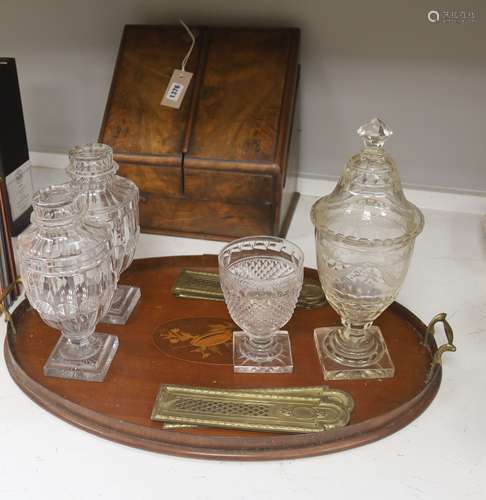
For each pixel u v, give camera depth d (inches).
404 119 41.0
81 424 25.3
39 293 25.2
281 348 28.7
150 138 37.0
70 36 42.9
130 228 29.6
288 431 24.4
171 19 41.0
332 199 27.0
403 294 34.2
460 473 23.7
